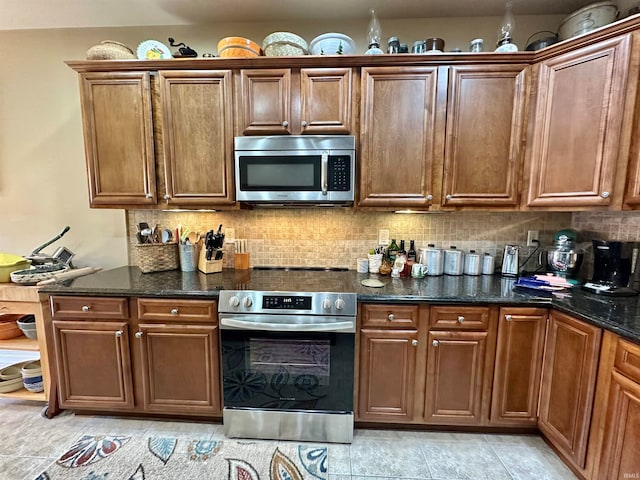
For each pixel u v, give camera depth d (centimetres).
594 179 152
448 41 207
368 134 179
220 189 189
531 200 174
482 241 217
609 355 123
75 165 226
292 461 156
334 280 190
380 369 165
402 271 201
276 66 178
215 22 213
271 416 168
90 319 172
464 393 166
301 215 222
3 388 190
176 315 168
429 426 177
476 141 176
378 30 185
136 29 217
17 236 231
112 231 230
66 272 206
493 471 151
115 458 157
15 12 200
